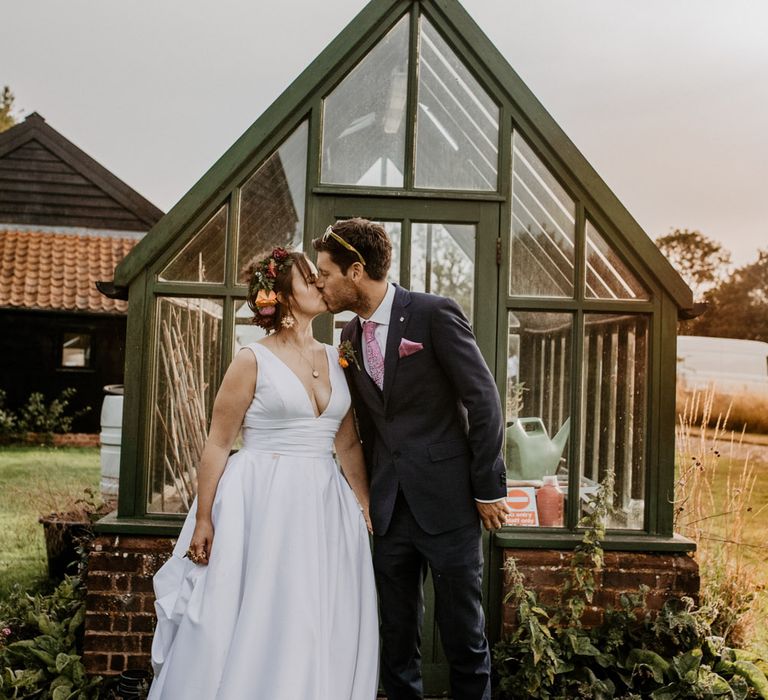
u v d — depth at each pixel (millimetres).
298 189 3533
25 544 6203
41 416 12945
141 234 14930
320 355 2783
